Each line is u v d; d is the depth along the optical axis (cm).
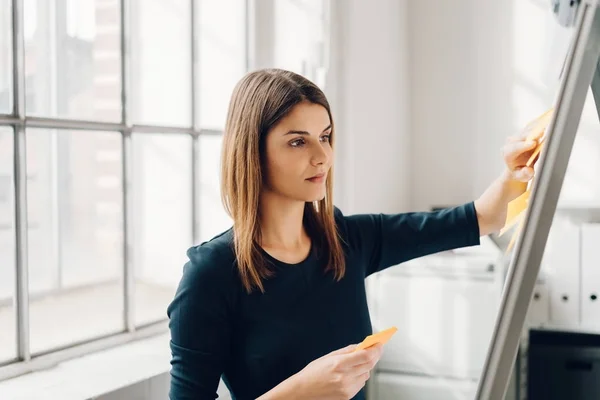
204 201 175
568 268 193
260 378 92
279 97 90
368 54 213
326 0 193
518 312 69
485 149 238
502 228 104
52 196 375
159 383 122
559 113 68
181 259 216
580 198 225
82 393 110
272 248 97
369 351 81
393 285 196
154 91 253
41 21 316
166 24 248
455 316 188
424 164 250
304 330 94
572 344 199
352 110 201
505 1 232
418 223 112
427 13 246
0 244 230
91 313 242
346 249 106
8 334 138
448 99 244
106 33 313
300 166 91
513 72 232
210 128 174
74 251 380
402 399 194
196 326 89
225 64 180
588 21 67
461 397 187
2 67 122
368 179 214
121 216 146
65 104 325
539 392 198
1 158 140
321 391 80
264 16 184
